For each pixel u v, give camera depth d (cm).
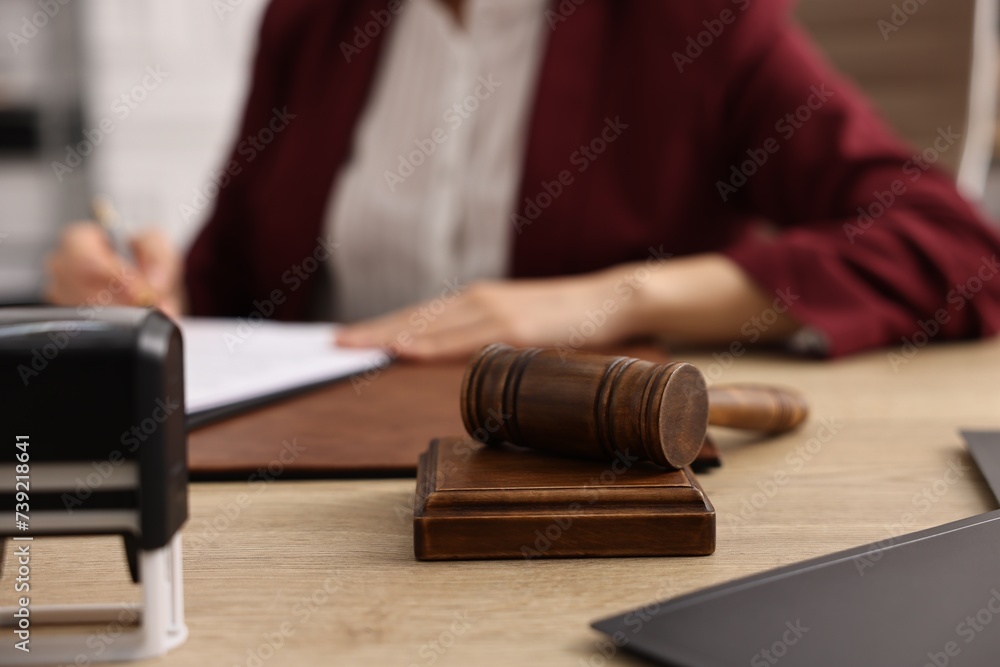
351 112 144
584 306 97
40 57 311
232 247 152
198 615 35
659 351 94
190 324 110
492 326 94
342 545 43
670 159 125
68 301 117
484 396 48
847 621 31
